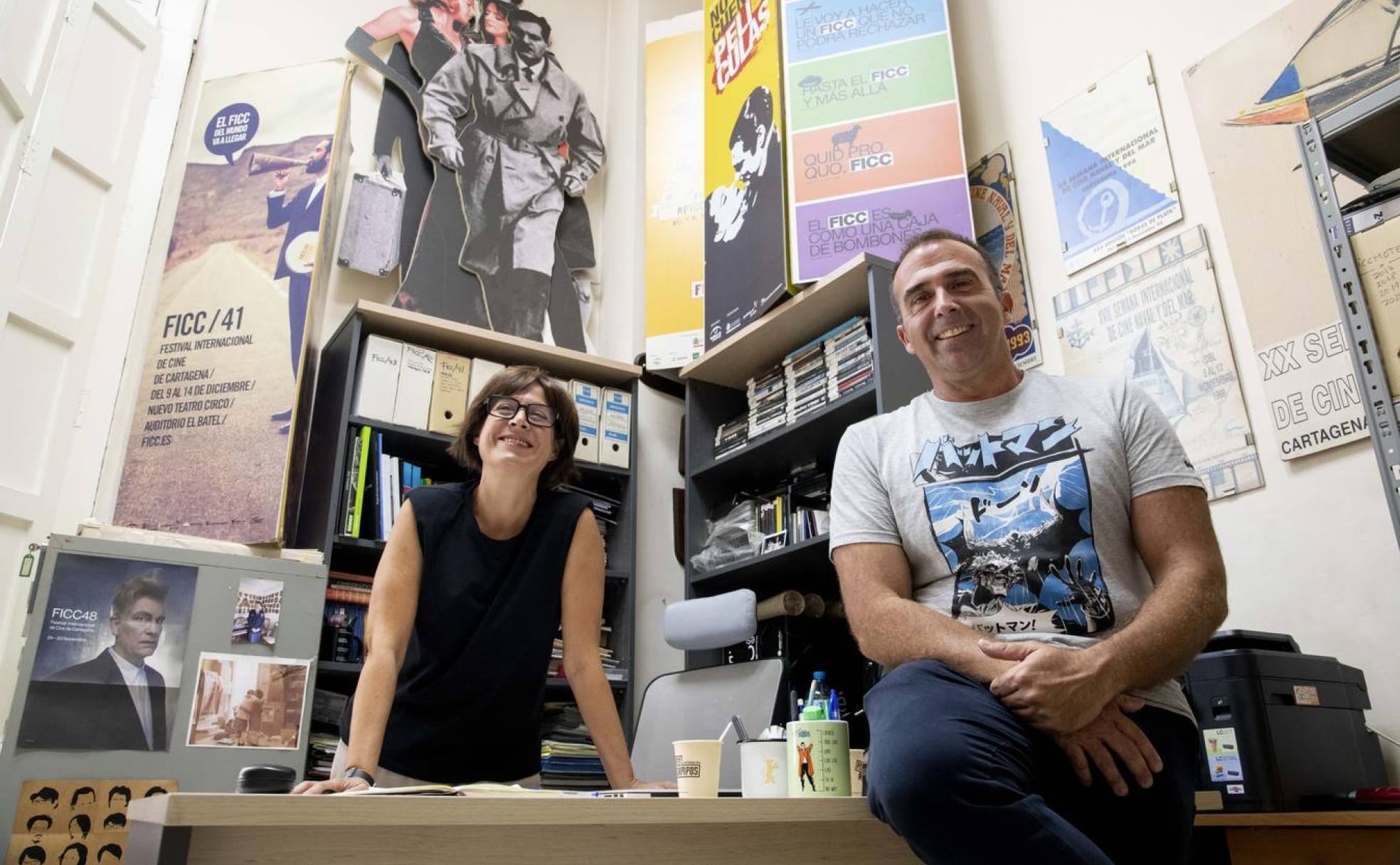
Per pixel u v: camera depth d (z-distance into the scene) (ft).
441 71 12.00
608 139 13.48
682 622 7.45
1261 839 5.16
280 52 11.30
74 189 9.37
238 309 9.35
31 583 8.36
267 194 9.84
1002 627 4.02
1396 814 4.53
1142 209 8.20
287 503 8.83
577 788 8.99
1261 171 7.40
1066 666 3.44
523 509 5.55
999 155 9.69
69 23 9.32
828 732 3.70
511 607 5.33
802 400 9.59
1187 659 3.67
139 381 9.24
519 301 11.57
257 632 7.55
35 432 8.68
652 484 11.62
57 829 6.41
